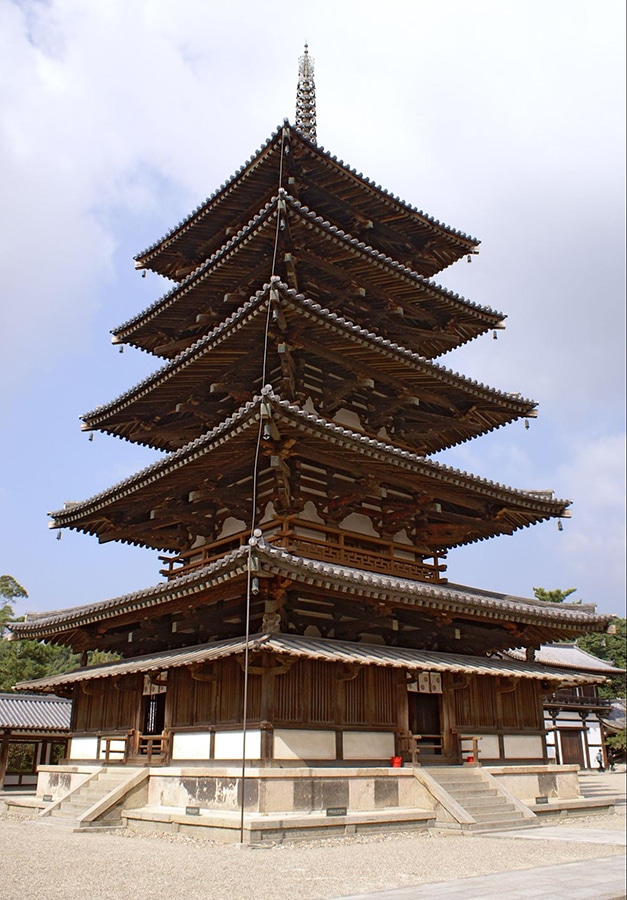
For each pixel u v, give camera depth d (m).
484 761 24.22
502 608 24.66
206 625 23.09
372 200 29.81
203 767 19.98
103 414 29.22
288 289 22.19
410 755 21.80
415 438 29.64
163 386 26.92
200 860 14.73
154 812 19.59
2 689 50.22
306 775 18.50
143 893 11.60
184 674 22.17
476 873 13.63
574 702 53.38
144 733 24.20
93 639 28.28
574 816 23.88
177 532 27.91
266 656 19.28
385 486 26.58
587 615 27.22
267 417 20.20
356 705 21.20
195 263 32.47
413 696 24.33
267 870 13.65
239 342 24.34
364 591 21.02
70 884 12.31
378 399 27.92
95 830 19.73
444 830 19.50
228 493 23.80
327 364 26.39
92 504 27.19
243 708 19.39
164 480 24.70
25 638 30.00
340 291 28.41
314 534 23.97
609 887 12.21
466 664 23.75
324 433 21.70
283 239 25.83
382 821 18.81
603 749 54.94
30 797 28.94
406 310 29.86
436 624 24.44
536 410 29.23
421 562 26.81
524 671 24.95
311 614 22.17
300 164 28.33
